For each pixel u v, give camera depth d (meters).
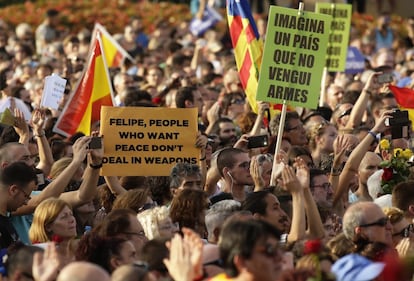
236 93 34.47
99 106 27.39
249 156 25.27
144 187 23.02
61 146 26.34
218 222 19.38
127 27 55.72
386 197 22.67
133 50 50.84
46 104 26.98
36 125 24.59
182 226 19.83
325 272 16.11
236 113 33.62
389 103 30.61
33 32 60.22
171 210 19.92
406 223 20.27
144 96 31.62
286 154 24.91
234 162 22.81
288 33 23.80
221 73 44.91
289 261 17.28
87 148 21.52
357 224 18.72
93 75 27.33
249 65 28.16
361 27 60.69
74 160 21.36
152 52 49.88
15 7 63.03
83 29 55.91
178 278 15.34
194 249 15.48
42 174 22.08
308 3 60.28
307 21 23.81
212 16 57.00
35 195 21.94
